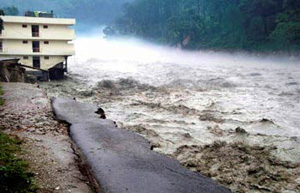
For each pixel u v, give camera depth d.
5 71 25.48
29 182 6.69
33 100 16.58
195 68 58.78
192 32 112.50
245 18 90.31
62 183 7.06
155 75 45.84
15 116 13.29
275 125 17.09
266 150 12.89
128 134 11.53
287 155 12.34
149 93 29.27
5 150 8.70
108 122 13.12
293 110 21.14
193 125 17.44
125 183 7.59
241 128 15.81
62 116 13.77
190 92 29.69
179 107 22.30
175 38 117.62
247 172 10.73
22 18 38.69
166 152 12.88
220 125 17.41
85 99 26.20
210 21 114.50
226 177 10.37
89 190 6.93
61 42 40.91
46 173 7.51
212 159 11.94
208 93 29.05
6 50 39.00
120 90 31.06
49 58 40.78
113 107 22.73
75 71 51.72
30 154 8.66
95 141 10.66
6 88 19.98
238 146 13.42
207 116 19.38
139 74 47.44
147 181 7.72
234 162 11.59
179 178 7.96
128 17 154.88
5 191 6.18
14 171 6.59
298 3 77.44
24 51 39.41
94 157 9.22
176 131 16.09
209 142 14.35
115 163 8.81
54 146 9.66
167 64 68.81
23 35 39.16
